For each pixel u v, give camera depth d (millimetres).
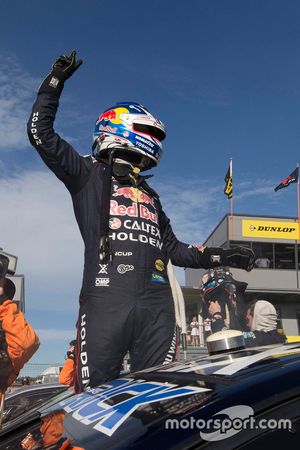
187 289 18750
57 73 2115
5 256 3029
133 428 968
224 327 3762
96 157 2375
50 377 10250
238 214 28719
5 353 2850
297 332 26844
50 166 2143
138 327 2033
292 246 28750
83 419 1169
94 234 2139
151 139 2346
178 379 1197
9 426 1448
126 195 2215
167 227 2516
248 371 1057
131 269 2064
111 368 1966
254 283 27609
